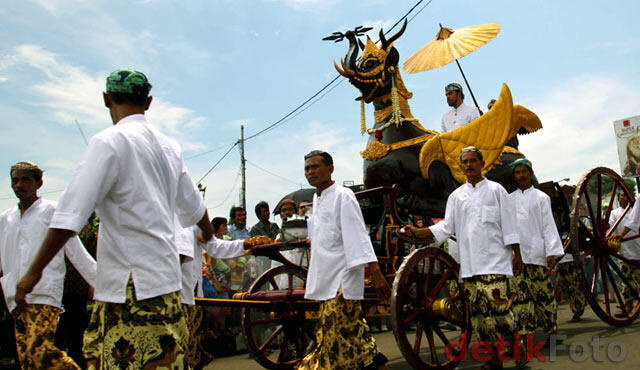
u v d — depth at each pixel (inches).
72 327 199.2
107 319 86.1
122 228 86.4
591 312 307.1
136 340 84.4
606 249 241.9
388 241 180.1
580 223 237.6
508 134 235.8
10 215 163.2
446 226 178.4
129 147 87.9
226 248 163.6
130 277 85.7
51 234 80.9
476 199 172.4
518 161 219.5
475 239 169.8
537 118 280.4
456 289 221.8
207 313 250.1
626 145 434.9
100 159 84.3
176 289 89.7
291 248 164.7
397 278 158.2
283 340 205.5
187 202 102.0
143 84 96.7
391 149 248.2
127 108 95.9
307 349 198.8
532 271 206.2
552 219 207.9
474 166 174.1
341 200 135.7
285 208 271.6
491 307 164.9
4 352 199.8
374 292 170.4
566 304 403.9
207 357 168.7
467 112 268.8
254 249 172.4
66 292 198.8
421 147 245.4
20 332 153.8
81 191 82.0
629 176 435.8
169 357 86.4
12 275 157.6
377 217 196.9
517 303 182.2
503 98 237.1
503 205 170.1
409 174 242.2
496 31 245.1
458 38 255.1
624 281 253.6
